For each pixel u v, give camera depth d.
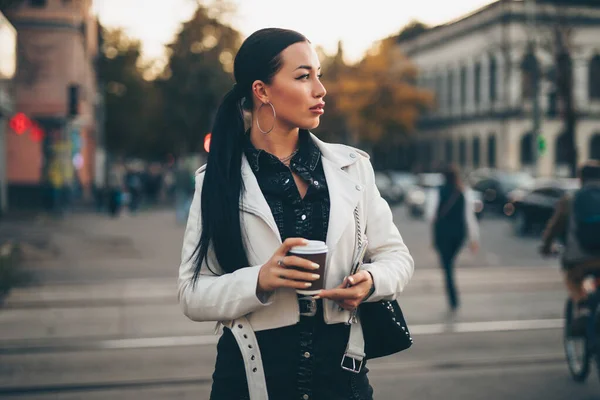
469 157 62.34
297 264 2.18
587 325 6.34
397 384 6.53
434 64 68.12
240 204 2.37
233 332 2.35
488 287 12.73
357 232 2.43
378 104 59.06
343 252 2.39
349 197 2.41
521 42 55.31
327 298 2.25
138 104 64.25
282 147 2.48
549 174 55.34
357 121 59.00
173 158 58.72
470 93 62.09
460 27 62.62
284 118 2.42
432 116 68.38
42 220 28.73
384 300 2.42
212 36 43.75
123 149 69.25
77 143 41.66
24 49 37.97
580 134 56.06
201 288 2.33
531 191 25.36
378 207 2.53
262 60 2.41
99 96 53.62
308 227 2.38
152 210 40.41
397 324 2.43
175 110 44.19
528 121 55.84
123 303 10.88
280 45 2.40
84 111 43.25
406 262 2.49
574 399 6.07
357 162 2.53
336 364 2.38
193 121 44.16
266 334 2.36
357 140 60.69
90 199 45.69
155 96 51.69
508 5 55.62
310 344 2.35
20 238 20.73
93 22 54.81
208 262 2.42
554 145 55.41
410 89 59.47
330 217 2.38
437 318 9.78
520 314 10.09
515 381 6.65
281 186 2.40
